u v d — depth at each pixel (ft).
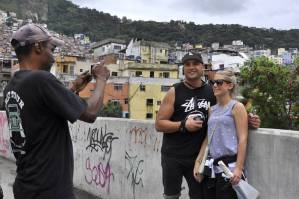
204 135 12.46
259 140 11.39
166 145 12.84
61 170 8.34
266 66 107.76
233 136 11.17
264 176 11.24
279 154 10.83
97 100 8.80
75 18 592.19
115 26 563.48
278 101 106.52
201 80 12.62
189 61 12.33
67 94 8.34
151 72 243.19
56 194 8.23
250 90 107.45
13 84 8.53
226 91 11.34
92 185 22.29
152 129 17.43
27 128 8.25
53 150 8.29
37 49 8.68
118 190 19.95
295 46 490.49
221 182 11.09
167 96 12.63
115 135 20.16
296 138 10.37
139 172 18.29
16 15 579.07
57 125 8.42
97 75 9.16
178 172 12.64
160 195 16.93
